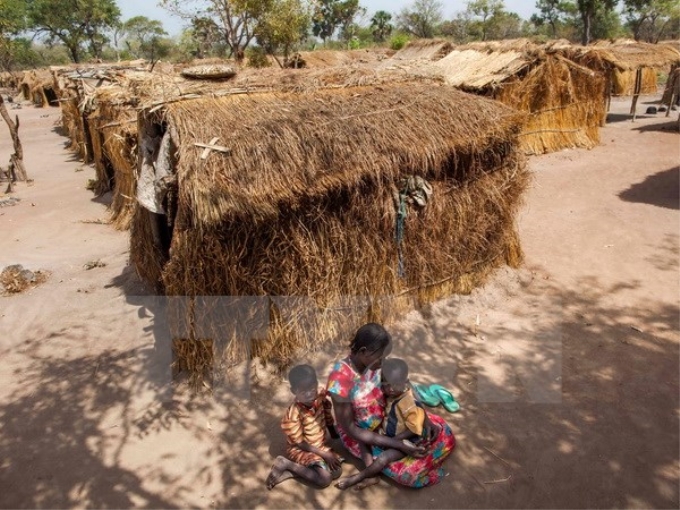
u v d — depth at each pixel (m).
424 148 5.49
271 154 4.80
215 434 4.46
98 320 6.35
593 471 3.95
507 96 13.60
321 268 5.18
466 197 6.10
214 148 4.60
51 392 5.07
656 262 7.36
